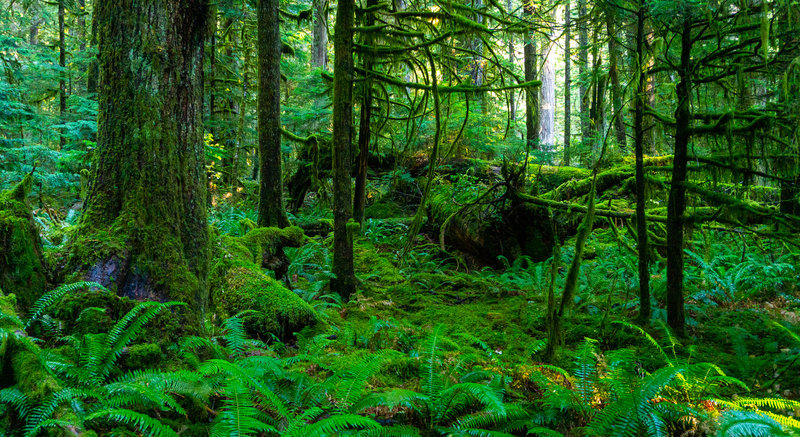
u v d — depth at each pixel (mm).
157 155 3367
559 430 2947
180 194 3484
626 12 4758
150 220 3336
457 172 10719
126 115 3334
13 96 10195
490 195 8133
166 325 3152
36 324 2889
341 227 6246
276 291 4758
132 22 3312
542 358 4312
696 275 6410
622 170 9398
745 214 4250
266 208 7566
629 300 5797
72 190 10781
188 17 3520
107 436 2195
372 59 6809
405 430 2697
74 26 14422
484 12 6453
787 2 3615
